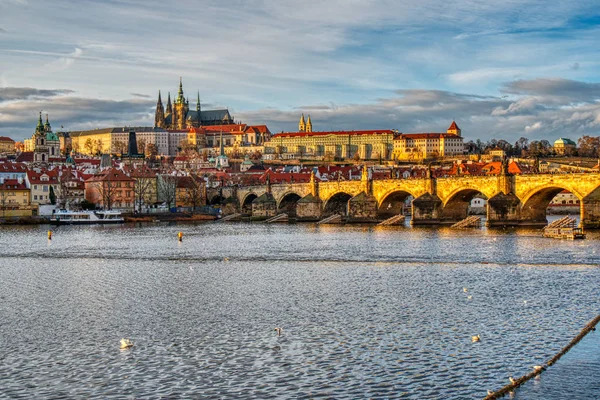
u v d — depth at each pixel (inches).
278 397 2389.3
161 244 7440.9
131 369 2677.2
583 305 3656.5
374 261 5659.5
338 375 2578.7
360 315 3469.5
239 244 7381.9
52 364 2746.1
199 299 3951.8
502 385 2459.4
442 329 3171.8
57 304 3841.0
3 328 3292.3
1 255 6358.3
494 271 4968.0
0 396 2426.2
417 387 2454.5
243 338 3065.9
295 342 2989.7
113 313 3592.5
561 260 5551.2
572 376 2529.5
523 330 3134.8
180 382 2536.9
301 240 7839.6
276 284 4468.5
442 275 4798.2
